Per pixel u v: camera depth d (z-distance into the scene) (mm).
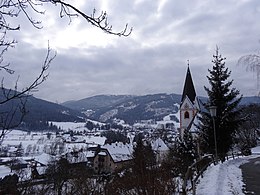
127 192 9547
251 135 58812
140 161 9562
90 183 15562
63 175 19953
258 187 11320
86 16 3238
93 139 106562
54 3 3152
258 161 21500
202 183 12305
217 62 25406
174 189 9031
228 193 10266
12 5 3025
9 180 5832
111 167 53031
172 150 23188
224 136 24562
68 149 35469
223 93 24812
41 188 9977
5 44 3107
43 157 29156
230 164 19625
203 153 24391
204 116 25422
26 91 3053
